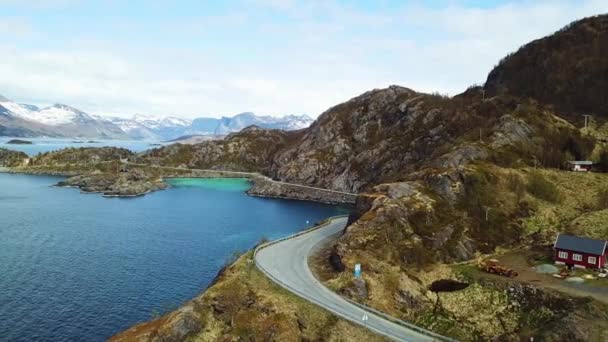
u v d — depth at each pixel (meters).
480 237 94.38
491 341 65.38
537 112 147.75
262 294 72.88
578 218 95.69
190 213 178.75
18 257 114.62
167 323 67.88
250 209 191.38
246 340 65.75
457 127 185.25
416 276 82.12
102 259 114.69
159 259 115.69
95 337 75.06
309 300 70.62
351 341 62.31
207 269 108.62
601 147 132.38
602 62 165.88
